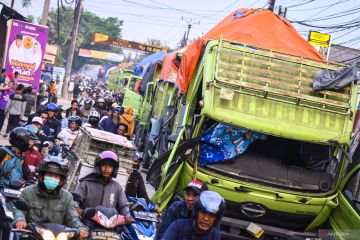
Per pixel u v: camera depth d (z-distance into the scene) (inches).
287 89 434.3
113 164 324.5
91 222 289.6
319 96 436.1
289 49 495.8
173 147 418.9
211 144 430.6
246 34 496.1
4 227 292.5
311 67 441.4
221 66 429.4
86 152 389.7
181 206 277.7
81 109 872.3
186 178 426.3
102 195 325.7
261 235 434.3
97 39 3181.6
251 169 432.5
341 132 431.5
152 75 987.9
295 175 434.6
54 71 2058.3
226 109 423.2
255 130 422.9
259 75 433.4
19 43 1092.5
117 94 1843.0
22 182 331.0
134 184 399.2
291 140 455.8
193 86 451.2
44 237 257.6
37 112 602.9
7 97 809.5
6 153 341.7
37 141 415.8
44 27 1096.2
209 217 217.5
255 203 424.8
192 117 442.9
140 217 332.8
